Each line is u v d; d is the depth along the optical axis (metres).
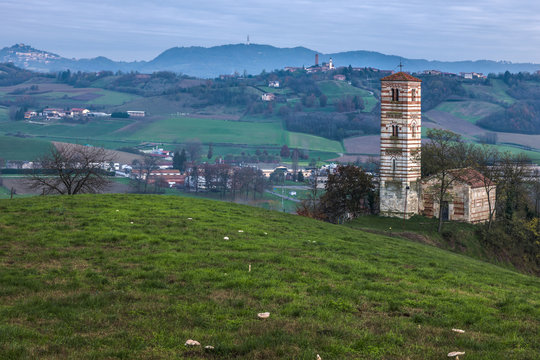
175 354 23.86
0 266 36.31
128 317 28.36
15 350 22.91
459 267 51.34
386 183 104.81
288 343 25.45
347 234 63.09
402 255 51.91
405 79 100.44
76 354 23.30
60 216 52.31
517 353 25.81
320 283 36.19
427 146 110.06
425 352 25.42
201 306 30.06
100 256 40.12
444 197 102.12
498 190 108.50
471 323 30.59
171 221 53.19
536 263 100.38
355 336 26.92
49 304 29.25
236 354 24.28
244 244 46.19
